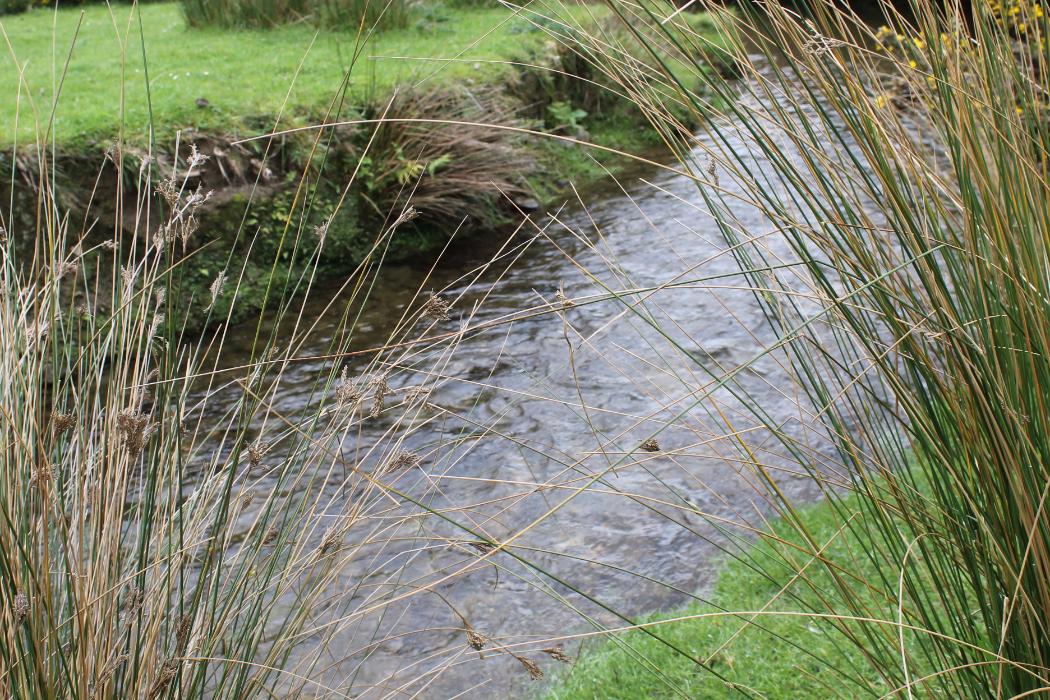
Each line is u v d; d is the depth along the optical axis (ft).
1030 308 4.61
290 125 21.59
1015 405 4.70
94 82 23.53
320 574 6.71
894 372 5.10
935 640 5.36
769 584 9.52
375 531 6.91
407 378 16.03
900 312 5.65
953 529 5.19
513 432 14.11
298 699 6.67
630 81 5.58
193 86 23.18
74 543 5.39
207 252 19.25
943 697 5.90
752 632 8.62
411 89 23.35
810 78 5.45
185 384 5.66
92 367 5.83
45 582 4.70
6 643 4.75
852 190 5.37
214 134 20.54
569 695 8.50
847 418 12.01
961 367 4.82
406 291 20.58
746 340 16.61
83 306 6.06
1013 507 4.77
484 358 16.83
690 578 10.39
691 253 21.17
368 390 6.11
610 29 18.33
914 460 9.74
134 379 5.75
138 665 5.25
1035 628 4.82
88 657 5.18
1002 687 5.12
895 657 5.99
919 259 4.85
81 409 5.64
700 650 8.66
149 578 5.73
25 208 17.52
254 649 5.94
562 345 17.16
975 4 5.31
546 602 10.28
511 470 13.03
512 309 19.21
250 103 21.88
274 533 6.08
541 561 10.98
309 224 20.97
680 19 5.54
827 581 8.89
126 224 18.29
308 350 17.76
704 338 16.88
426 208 22.62
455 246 23.24
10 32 32.42
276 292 19.90
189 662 5.46
